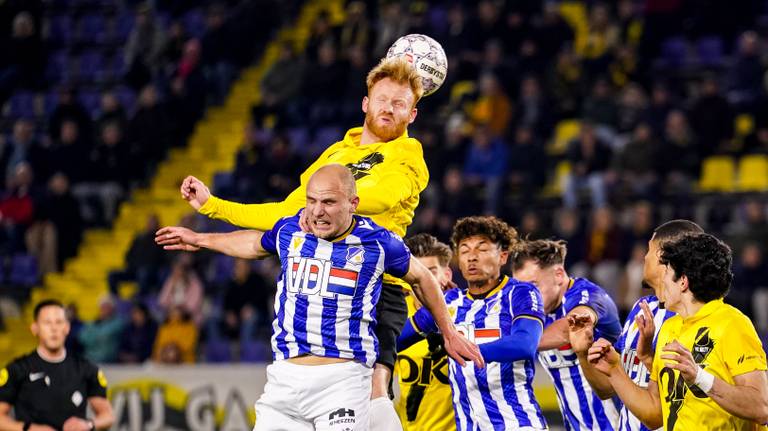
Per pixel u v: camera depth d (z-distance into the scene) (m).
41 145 56.09
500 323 19.39
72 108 57.28
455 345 16.42
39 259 53.34
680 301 16.09
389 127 17.64
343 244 15.85
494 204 49.00
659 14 56.41
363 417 16.09
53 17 68.81
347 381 15.91
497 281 19.80
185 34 63.94
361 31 57.28
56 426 25.73
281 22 66.00
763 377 15.41
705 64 57.09
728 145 50.72
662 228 18.30
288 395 16.03
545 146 52.22
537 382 33.53
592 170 48.78
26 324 52.41
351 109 55.09
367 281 15.91
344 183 15.62
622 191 47.91
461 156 50.59
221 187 52.38
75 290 53.66
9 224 54.66
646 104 51.62
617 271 43.47
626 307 42.91
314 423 16.17
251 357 44.81
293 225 16.22
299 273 15.95
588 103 51.94
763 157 50.31
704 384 15.12
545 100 52.78
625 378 16.81
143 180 56.66
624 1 57.72
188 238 16.92
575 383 21.00
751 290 42.22
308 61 57.50
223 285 50.38
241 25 61.97
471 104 53.38
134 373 37.91
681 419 15.91
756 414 15.20
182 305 45.81
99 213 56.09
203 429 37.31
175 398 37.56
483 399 19.61
